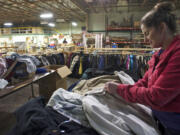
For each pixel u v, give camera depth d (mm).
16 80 2070
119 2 8086
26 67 2123
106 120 742
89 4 7195
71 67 4797
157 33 554
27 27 10867
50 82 2736
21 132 617
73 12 8109
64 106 944
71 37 8938
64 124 801
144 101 583
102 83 1331
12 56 2295
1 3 5887
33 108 777
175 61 495
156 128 742
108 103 892
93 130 761
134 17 8656
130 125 719
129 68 3836
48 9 7457
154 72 632
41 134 637
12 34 11164
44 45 8219
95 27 9523
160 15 525
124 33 8547
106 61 4273
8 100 3000
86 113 816
